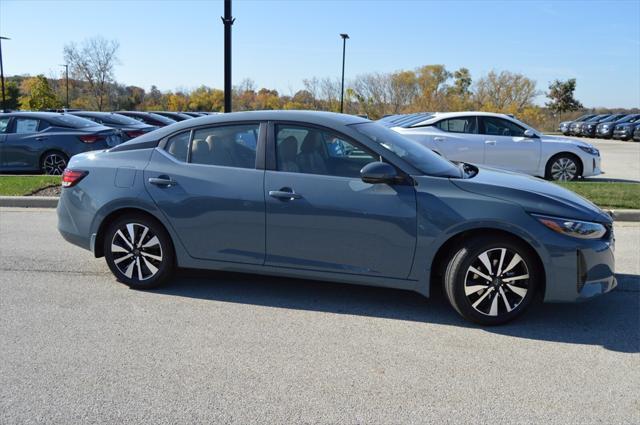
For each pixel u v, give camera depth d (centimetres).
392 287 461
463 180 451
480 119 1192
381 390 346
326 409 324
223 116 504
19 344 406
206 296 507
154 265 513
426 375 366
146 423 309
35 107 4875
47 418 313
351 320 457
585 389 350
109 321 450
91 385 349
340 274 466
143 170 505
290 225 468
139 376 361
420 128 1195
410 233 444
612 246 447
